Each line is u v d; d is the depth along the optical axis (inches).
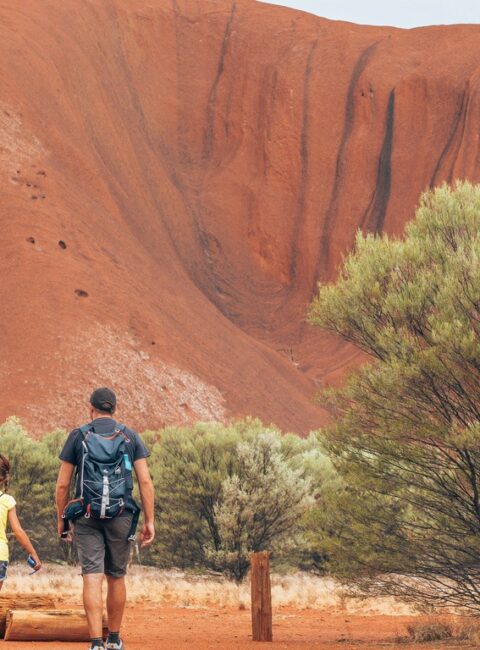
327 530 525.7
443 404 484.4
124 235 3476.9
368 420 502.3
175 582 938.1
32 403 2401.6
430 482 504.4
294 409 3201.3
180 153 4589.1
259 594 435.8
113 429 256.1
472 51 4532.5
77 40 4247.0
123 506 249.4
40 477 1256.2
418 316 495.2
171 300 3257.9
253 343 3543.3
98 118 4033.0
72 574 1085.8
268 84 4616.1
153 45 4776.1
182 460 1068.5
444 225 535.2
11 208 2962.6
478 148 4141.2
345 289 528.7
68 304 2719.0
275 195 4389.8
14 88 3481.8
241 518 991.0
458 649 420.5
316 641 452.1
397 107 4419.3
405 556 507.2
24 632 357.4
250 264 4259.4
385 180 4325.8
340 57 4677.7
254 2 5049.2
